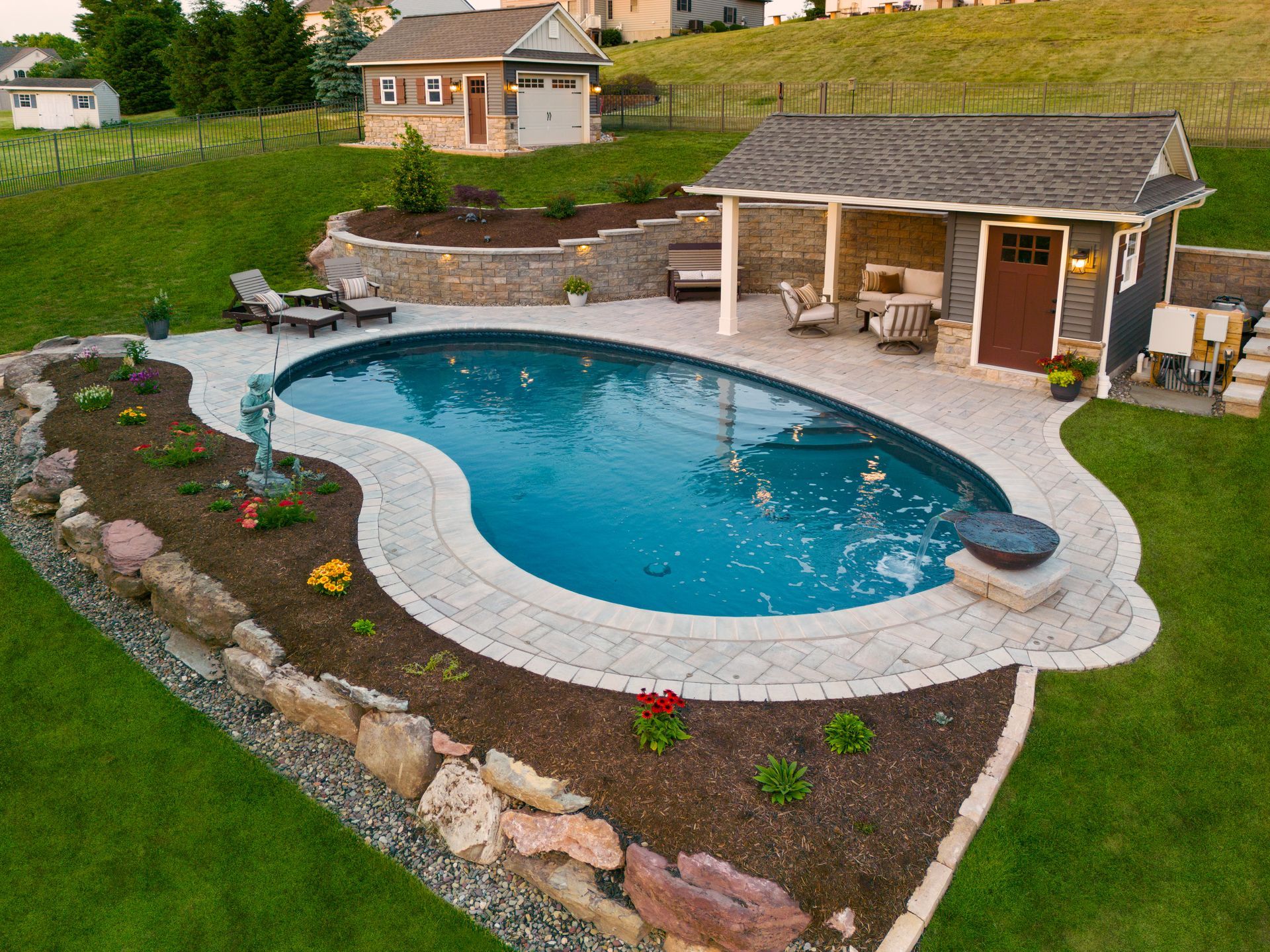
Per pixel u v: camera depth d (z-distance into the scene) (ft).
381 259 77.71
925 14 160.15
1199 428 45.44
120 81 174.50
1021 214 49.01
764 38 166.91
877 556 36.65
